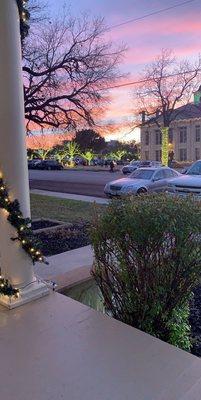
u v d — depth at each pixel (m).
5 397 2.03
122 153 73.38
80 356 2.37
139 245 2.61
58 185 23.09
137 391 2.05
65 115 18.16
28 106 17.41
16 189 2.96
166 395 2.01
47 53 17.28
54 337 2.58
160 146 68.25
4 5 2.71
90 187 21.17
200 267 2.66
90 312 2.93
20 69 2.89
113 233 2.66
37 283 3.23
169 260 2.63
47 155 69.25
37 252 3.11
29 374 2.21
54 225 7.58
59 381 2.14
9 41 2.76
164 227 2.50
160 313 2.77
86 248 5.66
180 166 49.34
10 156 2.91
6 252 3.01
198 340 3.11
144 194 3.04
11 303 2.99
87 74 17.89
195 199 2.88
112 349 2.43
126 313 2.87
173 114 55.81
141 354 2.38
